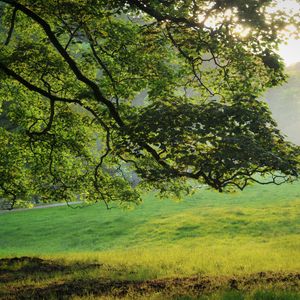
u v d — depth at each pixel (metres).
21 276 17.89
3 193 23.64
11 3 15.48
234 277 15.24
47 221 46.41
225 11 13.20
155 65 17.06
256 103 13.21
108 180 23.11
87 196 23.62
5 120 29.45
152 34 16.28
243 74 15.27
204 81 17.16
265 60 14.06
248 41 13.88
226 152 11.20
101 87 16.67
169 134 11.98
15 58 17.30
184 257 22.62
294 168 11.67
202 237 34.16
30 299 12.76
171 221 40.62
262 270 17.22
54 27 20.28
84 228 41.88
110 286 14.49
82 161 23.44
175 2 14.12
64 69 18.17
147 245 33.53
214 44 14.06
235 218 39.09
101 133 21.81
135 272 18.19
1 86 21.77
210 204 47.78
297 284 12.66
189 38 15.30
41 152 22.09
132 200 22.97
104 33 16.50
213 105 12.75
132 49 17.34
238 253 23.91
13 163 22.19
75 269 19.55
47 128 18.02
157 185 15.79
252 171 11.96
